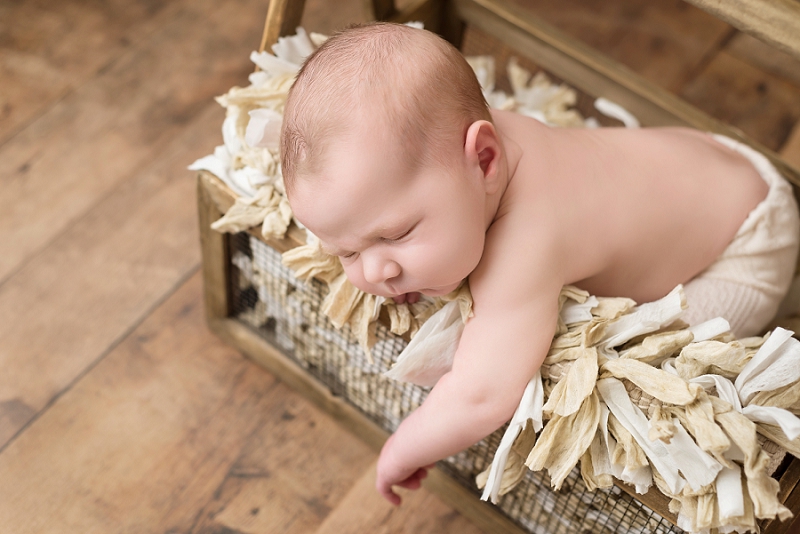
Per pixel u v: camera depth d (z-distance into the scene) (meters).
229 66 1.56
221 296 1.18
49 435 1.14
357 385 1.11
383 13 1.22
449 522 1.12
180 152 1.45
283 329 1.17
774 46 0.84
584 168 0.90
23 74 1.50
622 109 1.24
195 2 1.64
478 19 1.28
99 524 1.08
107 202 1.38
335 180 0.73
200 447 1.16
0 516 1.07
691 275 0.98
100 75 1.52
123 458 1.14
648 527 0.88
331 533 1.11
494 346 0.82
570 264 0.86
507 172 0.85
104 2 1.61
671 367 0.83
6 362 1.20
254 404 1.21
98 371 1.21
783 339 0.77
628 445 0.77
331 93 0.74
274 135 0.95
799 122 1.59
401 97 0.74
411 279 0.78
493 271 0.82
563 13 1.72
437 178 0.74
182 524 1.09
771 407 0.77
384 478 0.94
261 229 0.96
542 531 1.05
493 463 0.84
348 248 0.77
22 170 1.39
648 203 0.92
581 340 0.83
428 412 0.85
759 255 0.98
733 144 1.09
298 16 1.04
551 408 0.79
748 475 0.73
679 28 1.71
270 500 1.12
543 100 1.34
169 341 1.25
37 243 1.32
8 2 1.58
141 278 1.31
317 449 1.18
